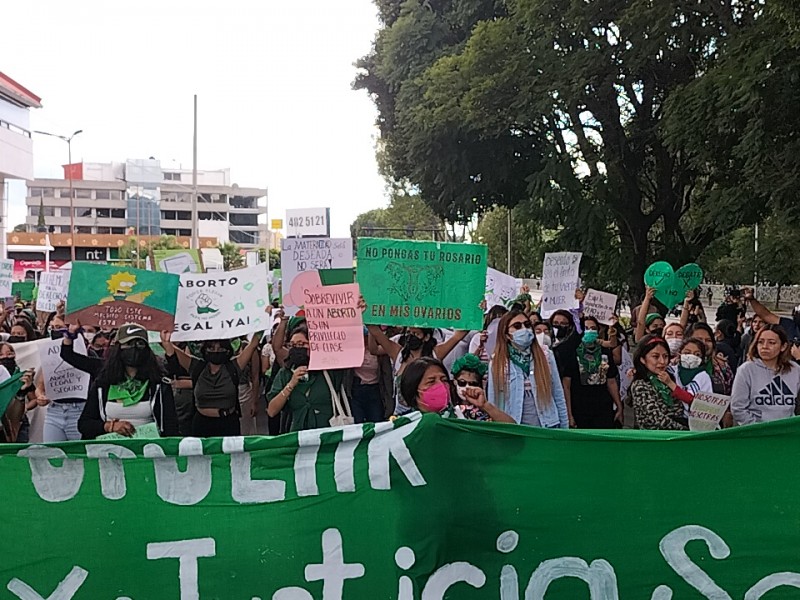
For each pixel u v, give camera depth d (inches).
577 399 288.5
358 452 138.6
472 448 138.2
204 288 279.7
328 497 137.9
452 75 770.8
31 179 1877.5
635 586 136.1
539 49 705.6
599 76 720.3
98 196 4709.6
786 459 135.3
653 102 816.3
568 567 136.5
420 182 965.2
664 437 136.8
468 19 890.7
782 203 495.8
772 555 134.9
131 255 3080.7
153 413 223.1
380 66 997.8
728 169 625.6
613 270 898.1
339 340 238.8
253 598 137.1
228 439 138.8
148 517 137.9
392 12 1059.3
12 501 137.4
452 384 193.9
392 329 387.9
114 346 221.0
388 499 137.8
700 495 136.1
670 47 691.4
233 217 4997.5
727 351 335.0
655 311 425.4
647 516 136.3
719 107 528.1
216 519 138.0
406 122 930.7
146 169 4768.7
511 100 735.1
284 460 138.7
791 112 480.4
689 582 135.6
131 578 137.0
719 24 642.2
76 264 263.9
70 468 138.3
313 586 137.1
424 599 136.1
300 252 347.3
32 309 573.0
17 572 136.7
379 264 249.9
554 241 914.7
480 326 251.3
